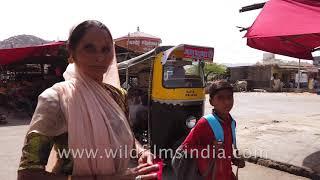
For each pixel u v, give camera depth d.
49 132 1.46
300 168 6.07
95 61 1.59
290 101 22.95
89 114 1.49
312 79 36.91
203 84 6.85
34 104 14.37
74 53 1.61
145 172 1.61
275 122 11.96
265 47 5.87
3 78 19.08
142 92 7.64
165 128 6.47
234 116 14.56
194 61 6.88
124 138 1.59
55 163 1.54
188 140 3.26
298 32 4.18
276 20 4.53
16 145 8.65
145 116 7.24
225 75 35.00
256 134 9.15
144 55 6.96
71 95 1.50
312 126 10.66
